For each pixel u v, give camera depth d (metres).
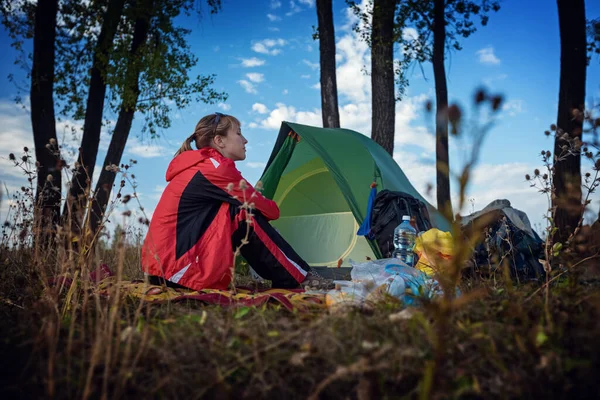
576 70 6.27
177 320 2.23
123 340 1.96
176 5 9.03
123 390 1.64
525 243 3.94
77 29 9.19
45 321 2.14
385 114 7.95
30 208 3.44
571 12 6.37
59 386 1.70
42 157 7.52
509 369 1.64
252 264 3.50
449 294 1.61
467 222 4.16
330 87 8.09
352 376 1.61
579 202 2.61
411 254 3.97
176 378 1.64
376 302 2.38
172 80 8.96
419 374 1.59
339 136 5.56
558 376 1.56
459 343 1.77
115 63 8.39
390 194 4.45
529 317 2.01
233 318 2.27
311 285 3.46
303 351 1.75
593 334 1.67
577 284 2.40
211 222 3.35
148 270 3.29
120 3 8.60
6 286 3.14
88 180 2.69
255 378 1.68
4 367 1.87
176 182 3.43
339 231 5.43
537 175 2.84
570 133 6.09
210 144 3.73
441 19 8.85
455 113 1.38
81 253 2.65
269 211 3.51
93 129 8.32
